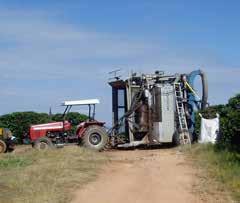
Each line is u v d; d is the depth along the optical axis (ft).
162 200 47.60
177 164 65.98
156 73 90.22
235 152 69.36
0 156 73.31
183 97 89.86
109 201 47.11
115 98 91.71
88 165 64.75
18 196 46.62
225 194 49.03
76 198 47.85
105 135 86.43
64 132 89.15
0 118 119.65
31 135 89.15
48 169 59.21
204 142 81.76
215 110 90.27
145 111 88.89
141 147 88.74
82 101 88.74
